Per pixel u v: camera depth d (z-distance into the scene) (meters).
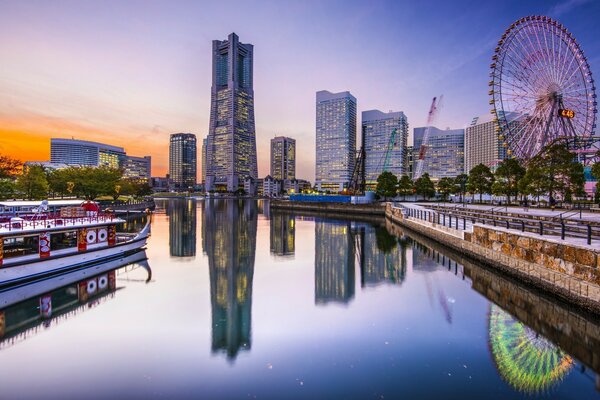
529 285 24.78
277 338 17.88
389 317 20.73
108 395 12.78
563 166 56.25
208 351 16.38
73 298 24.91
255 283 29.27
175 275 32.09
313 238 57.38
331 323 19.92
